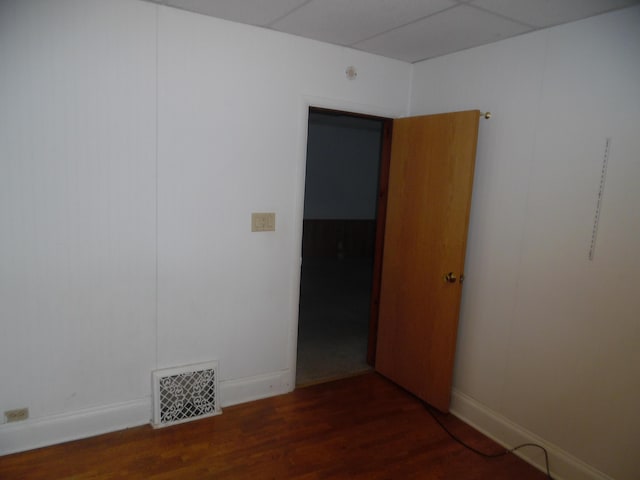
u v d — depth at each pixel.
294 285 2.93
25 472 2.09
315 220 7.99
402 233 3.05
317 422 2.68
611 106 2.02
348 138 8.05
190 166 2.47
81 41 2.10
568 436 2.25
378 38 2.64
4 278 2.09
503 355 2.56
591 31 2.09
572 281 2.21
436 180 2.78
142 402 2.53
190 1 2.19
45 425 2.28
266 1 2.15
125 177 2.30
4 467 2.11
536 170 2.36
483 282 2.67
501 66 2.53
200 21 2.37
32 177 2.08
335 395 3.02
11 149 2.02
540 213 2.34
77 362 2.32
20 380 2.20
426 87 3.06
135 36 2.22
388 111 3.12
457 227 2.66
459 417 2.83
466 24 2.32
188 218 2.51
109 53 2.17
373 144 8.35
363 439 2.53
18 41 1.97
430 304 2.86
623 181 1.99
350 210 8.33
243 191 2.65
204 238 2.57
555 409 2.30
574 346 2.21
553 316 2.30
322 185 7.95
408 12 2.20
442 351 2.79
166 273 2.49
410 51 2.87
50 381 2.27
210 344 2.69
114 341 2.40
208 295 2.64
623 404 2.02
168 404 2.56
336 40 2.73
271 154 2.71
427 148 2.83
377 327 3.40
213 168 2.54
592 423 2.14
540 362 2.37
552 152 2.28
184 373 2.59
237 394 2.83
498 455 2.46
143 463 2.21
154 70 2.29
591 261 2.12
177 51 2.34
